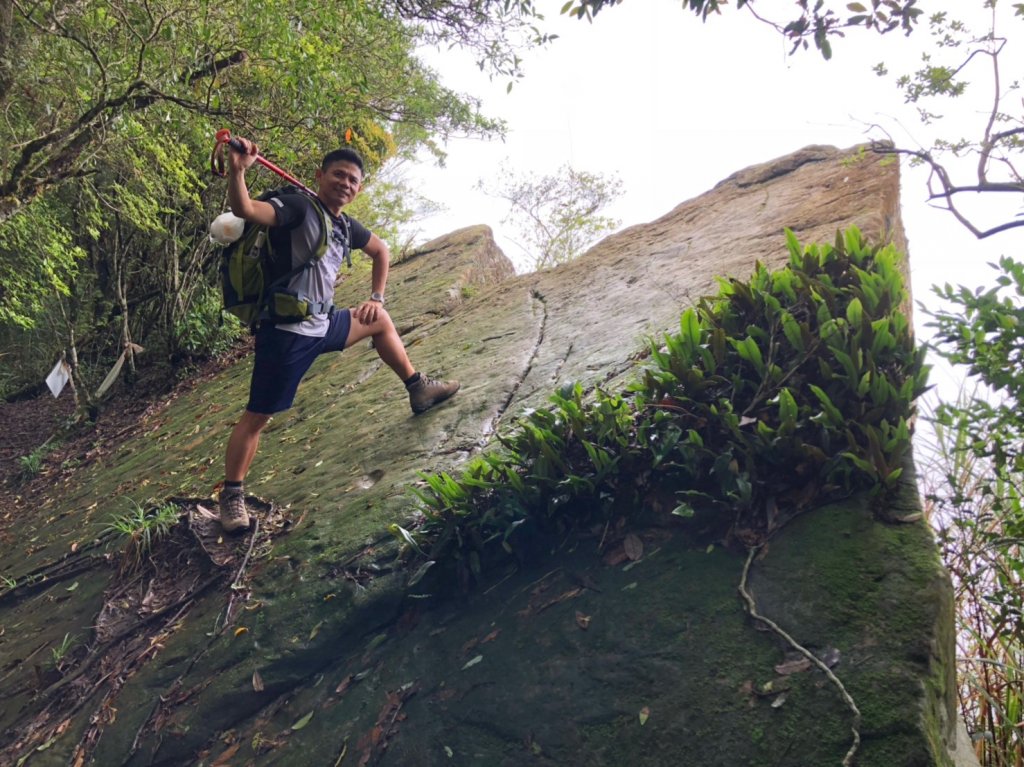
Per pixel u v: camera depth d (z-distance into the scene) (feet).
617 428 9.53
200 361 31.68
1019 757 8.95
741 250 15.69
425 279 27.32
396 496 12.31
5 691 12.68
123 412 30.01
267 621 11.12
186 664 11.27
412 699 9.04
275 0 18.37
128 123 19.81
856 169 16.74
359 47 23.86
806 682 6.81
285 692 10.27
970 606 9.48
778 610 7.45
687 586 8.18
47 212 26.73
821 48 8.19
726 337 9.66
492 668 8.71
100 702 11.49
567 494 9.48
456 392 15.30
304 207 11.62
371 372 19.72
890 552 7.38
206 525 13.93
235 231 11.52
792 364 8.95
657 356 9.69
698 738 6.98
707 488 8.88
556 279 20.79
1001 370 7.93
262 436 18.58
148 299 34.71
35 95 20.65
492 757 7.93
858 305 8.69
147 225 27.50
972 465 9.79
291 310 11.91
